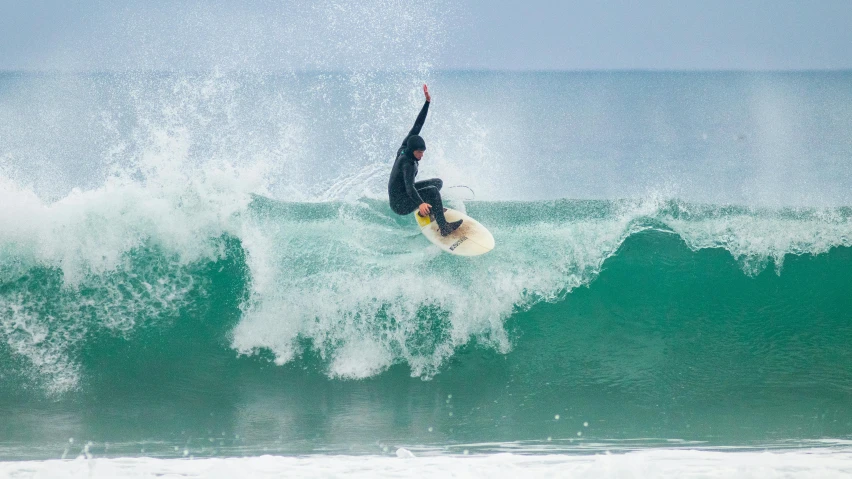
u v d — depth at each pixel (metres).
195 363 26.17
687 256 29.03
